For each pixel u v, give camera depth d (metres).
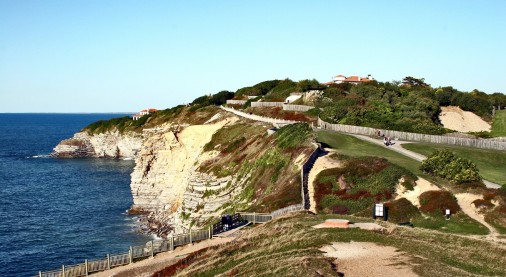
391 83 141.12
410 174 47.91
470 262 27.69
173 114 146.75
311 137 63.66
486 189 44.28
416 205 43.25
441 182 47.81
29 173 138.38
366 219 38.56
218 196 68.44
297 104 113.56
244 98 149.25
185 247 40.97
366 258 27.66
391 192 45.72
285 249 31.03
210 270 30.64
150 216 84.88
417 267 25.77
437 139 74.88
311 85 130.12
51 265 57.44
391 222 40.28
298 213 41.72
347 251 29.14
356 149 65.50
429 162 50.84
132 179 96.56
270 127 83.88
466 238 32.50
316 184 49.19
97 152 186.38
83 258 60.09
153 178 95.69
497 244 31.34
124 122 186.00
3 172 139.75
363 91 119.31
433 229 38.50
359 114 95.69
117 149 181.00
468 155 63.81
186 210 72.50
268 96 133.75
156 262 37.72
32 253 61.97
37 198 100.31
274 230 36.53
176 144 98.31
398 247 29.97
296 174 52.38
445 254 28.89
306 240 31.78
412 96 115.56
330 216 39.88
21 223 78.12
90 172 141.75
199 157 89.69
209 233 43.03
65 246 65.25
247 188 63.12
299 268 25.70
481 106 117.44
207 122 106.50
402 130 83.44
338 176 49.56
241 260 31.23
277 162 61.94
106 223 79.38
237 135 89.44
